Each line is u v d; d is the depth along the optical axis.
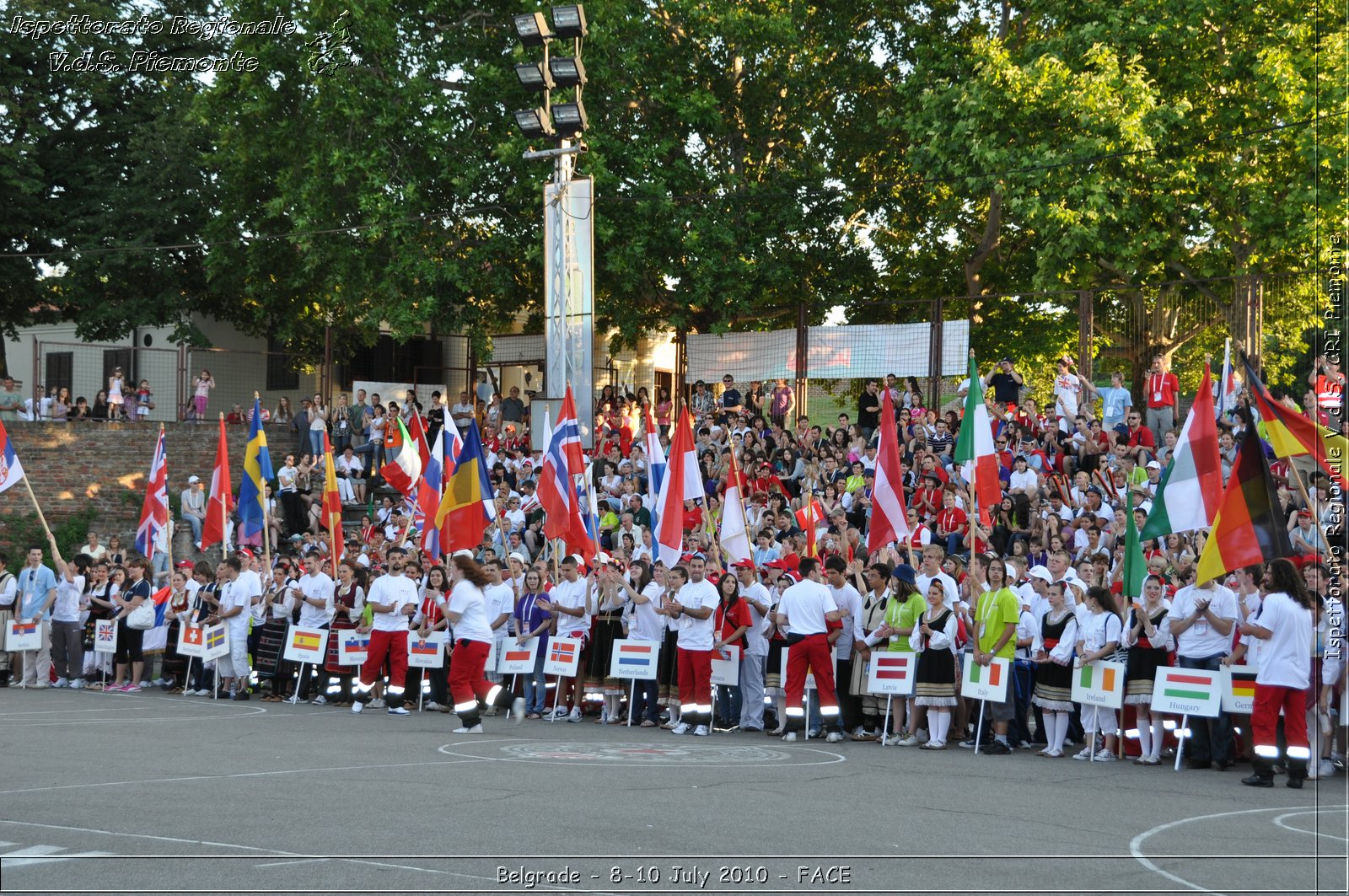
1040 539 20.53
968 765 13.27
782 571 17.47
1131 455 23.05
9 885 7.20
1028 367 35.62
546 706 18.53
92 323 38.25
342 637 19.27
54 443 34.12
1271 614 11.96
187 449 35.03
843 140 35.50
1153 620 13.83
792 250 33.69
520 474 29.25
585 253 22.88
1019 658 15.16
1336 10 26.56
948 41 32.88
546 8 30.91
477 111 32.72
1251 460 13.44
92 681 23.17
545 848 8.25
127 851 8.06
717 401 31.94
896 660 14.95
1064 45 28.41
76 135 39.19
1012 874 7.82
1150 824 9.63
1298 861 8.37
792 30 32.22
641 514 25.06
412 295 32.50
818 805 10.14
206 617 21.23
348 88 31.38
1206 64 28.36
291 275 36.28
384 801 9.95
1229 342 24.11
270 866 7.65
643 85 32.62
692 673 16.16
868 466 25.72
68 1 38.06
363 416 34.31
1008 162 28.34
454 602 15.56
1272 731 11.89
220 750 13.22
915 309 35.59
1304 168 26.67
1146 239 28.22
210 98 33.53
